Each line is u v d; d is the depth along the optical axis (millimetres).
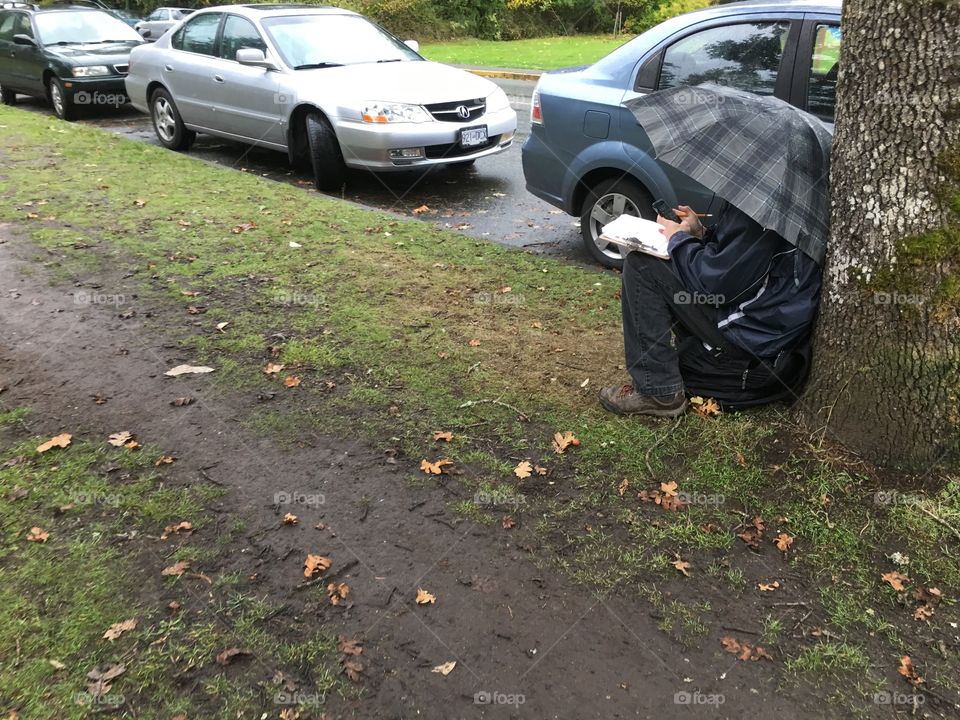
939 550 2715
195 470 3189
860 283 2906
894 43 2635
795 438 3223
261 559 2723
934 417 2898
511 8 33062
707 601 2562
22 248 5500
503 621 2484
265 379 3887
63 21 12297
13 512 2908
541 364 4070
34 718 2109
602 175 5684
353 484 3115
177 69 9094
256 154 9648
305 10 8781
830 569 2674
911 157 2697
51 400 3682
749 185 2973
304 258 5531
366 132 7281
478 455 3289
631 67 5414
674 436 3369
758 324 3227
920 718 2182
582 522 2912
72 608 2482
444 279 5250
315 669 2303
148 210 6477
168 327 4422
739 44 4980
